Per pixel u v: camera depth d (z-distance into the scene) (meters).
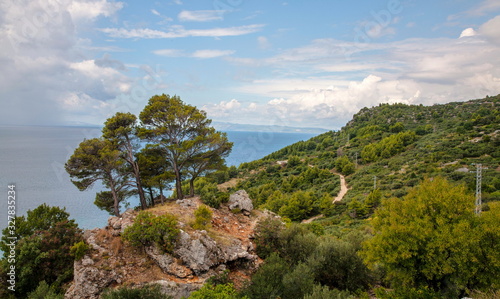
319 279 18.28
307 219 60.50
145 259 17.12
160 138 27.78
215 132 28.86
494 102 140.62
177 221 19.03
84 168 23.16
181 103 29.45
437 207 15.57
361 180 76.94
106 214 42.00
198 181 71.50
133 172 26.94
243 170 111.00
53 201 42.56
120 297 12.32
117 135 25.77
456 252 13.77
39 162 62.84
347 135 144.75
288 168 107.25
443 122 120.94
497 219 13.85
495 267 13.45
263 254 20.17
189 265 16.39
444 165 65.94
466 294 13.99
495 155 63.31
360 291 17.91
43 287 15.66
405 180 65.06
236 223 23.72
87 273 15.16
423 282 15.45
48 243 17.91
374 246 16.30
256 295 14.40
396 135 106.88
